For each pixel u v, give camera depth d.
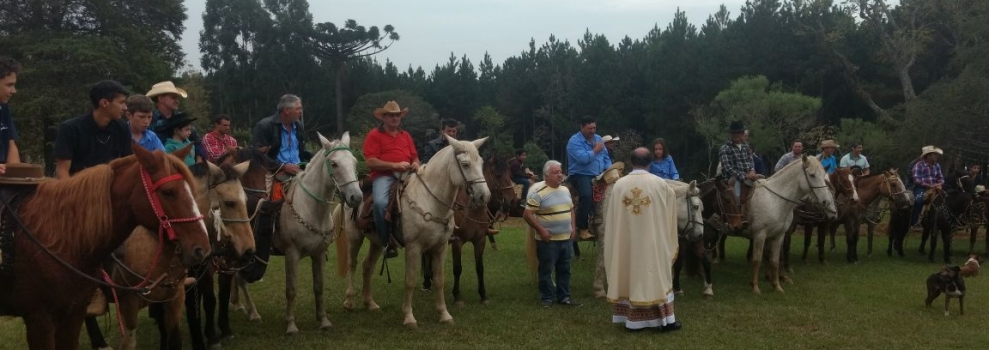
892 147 24.66
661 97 49.31
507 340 7.23
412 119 55.62
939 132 20.97
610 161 10.85
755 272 9.84
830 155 14.11
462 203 8.70
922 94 23.38
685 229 9.24
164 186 3.93
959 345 7.02
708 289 9.52
